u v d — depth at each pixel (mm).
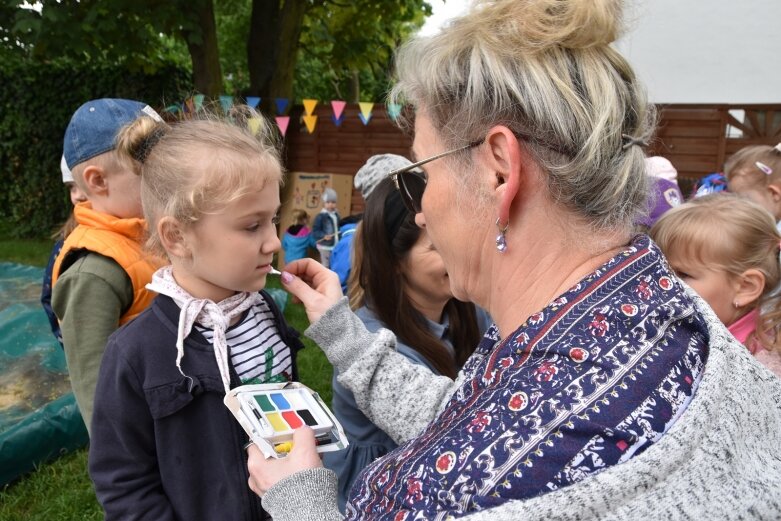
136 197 1748
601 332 749
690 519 664
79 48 5852
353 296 1872
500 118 818
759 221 1823
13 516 2762
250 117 1538
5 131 8672
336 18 8305
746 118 6703
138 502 1238
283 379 1421
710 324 833
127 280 1684
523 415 708
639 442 675
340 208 7891
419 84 914
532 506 640
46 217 8930
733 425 736
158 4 6066
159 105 8391
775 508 709
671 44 7602
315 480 958
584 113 784
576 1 797
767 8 7203
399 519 723
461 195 880
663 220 1983
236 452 1274
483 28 854
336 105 6816
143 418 1257
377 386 1351
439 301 1737
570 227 824
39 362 3883
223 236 1229
